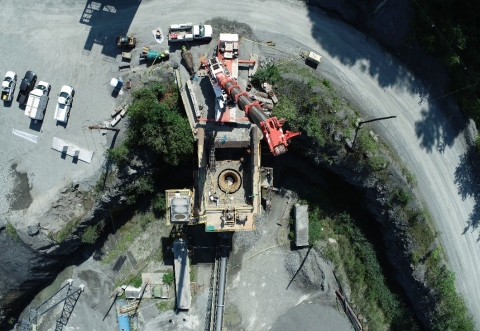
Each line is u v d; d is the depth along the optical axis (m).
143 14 42.50
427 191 45.47
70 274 46.19
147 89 41.41
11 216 42.72
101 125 42.59
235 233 45.94
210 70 39.69
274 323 46.75
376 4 42.59
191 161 44.28
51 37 42.44
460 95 44.69
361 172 43.81
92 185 43.12
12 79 41.88
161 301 46.06
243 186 42.84
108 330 46.03
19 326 46.44
